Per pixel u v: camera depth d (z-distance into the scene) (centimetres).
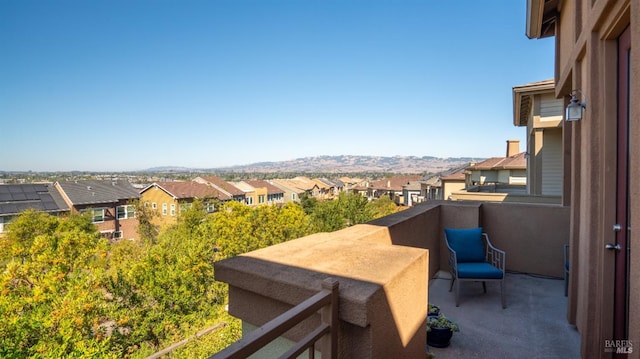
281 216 1914
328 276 162
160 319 1059
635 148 142
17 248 1576
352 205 2369
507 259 482
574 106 273
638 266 139
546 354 264
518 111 1149
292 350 121
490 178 2045
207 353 731
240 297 181
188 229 2186
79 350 747
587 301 238
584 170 270
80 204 2628
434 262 451
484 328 308
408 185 4612
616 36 218
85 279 993
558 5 411
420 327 192
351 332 146
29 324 760
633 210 144
